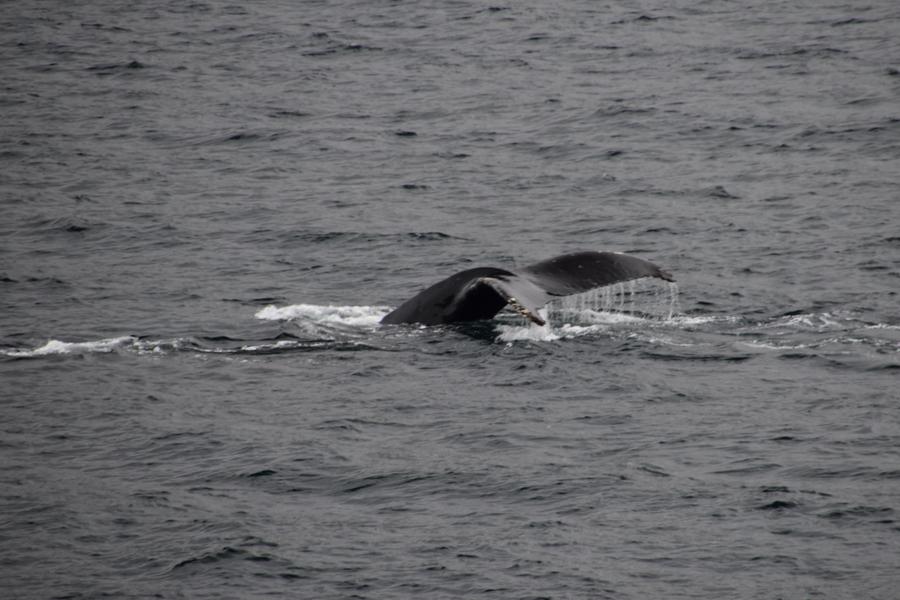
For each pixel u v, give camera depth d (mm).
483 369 76062
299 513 59656
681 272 98438
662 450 65125
